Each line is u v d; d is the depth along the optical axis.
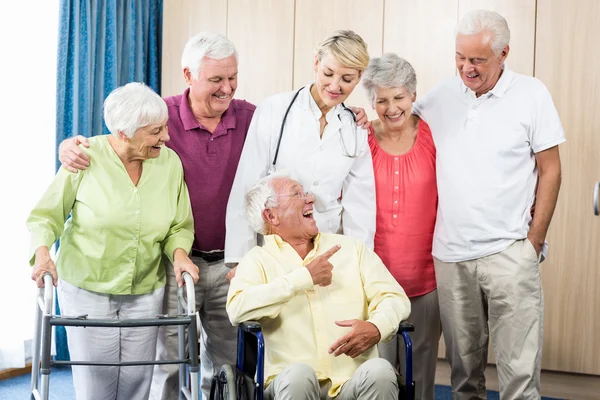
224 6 4.50
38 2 4.02
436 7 4.05
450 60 4.04
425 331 2.96
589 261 3.85
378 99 2.73
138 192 2.60
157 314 2.71
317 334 2.37
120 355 2.68
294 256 2.48
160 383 2.92
